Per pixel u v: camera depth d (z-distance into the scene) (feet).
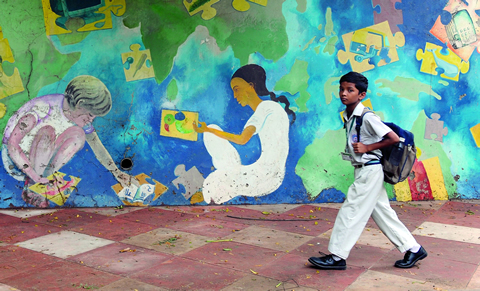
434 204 20.42
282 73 20.26
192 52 19.72
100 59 19.24
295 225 16.80
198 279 11.08
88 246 13.87
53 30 18.90
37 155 19.04
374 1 20.65
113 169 19.49
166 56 19.58
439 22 21.09
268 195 20.44
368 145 11.34
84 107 19.24
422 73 21.08
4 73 18.72
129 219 17.47
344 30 20.54
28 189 19.06
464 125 21.39
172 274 11.42
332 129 20.68
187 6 19.57
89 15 19.06
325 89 20.57
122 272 11.53
